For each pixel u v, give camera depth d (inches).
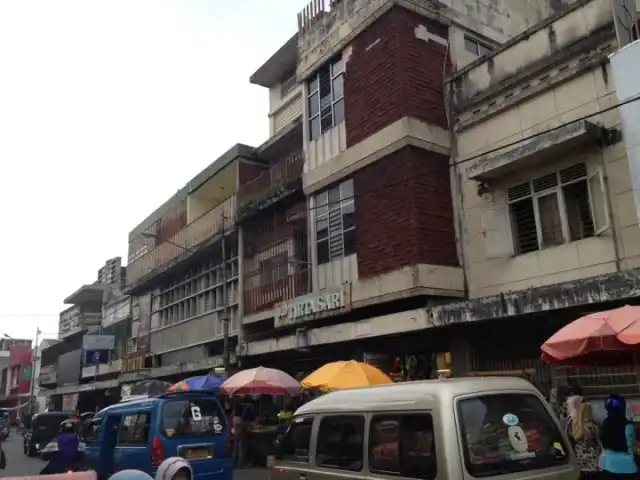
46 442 914.1
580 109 447.5
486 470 176.9
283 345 651.5
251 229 808.3
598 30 441.1
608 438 302.4
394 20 563.2
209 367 855.7
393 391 212.4
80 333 1792.6
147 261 1159.6
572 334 274.1
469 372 488.4
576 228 447.2
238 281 807.1
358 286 565.6
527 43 494.0
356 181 592.1
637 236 400.8
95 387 1398.9
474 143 532.4
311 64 675.4
